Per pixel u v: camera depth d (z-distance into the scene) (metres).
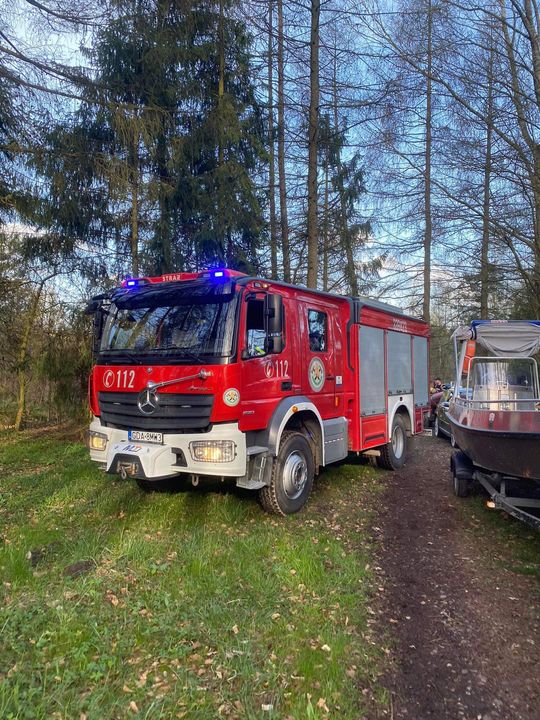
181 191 10.79
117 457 5.45
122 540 4.91
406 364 9.45
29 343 12.36
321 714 2.71
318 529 5.55
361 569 4.52
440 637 3.51
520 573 4.53
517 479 6.21
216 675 2.97
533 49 8.66
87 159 9.12
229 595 3.93
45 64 8.38
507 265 13.48
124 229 10.92
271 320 5.45
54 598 3.77
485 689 2.97
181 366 5.30
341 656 3.22
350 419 7.50
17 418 13.66
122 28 10.27
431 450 11.31
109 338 6.09
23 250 10.51
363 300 7.72
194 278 5.83
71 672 2.92
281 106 12.66
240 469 5.16
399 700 2.87
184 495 6.43
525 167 9.85
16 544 4.88
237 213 10.97
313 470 6.46
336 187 13.59
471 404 7.38
